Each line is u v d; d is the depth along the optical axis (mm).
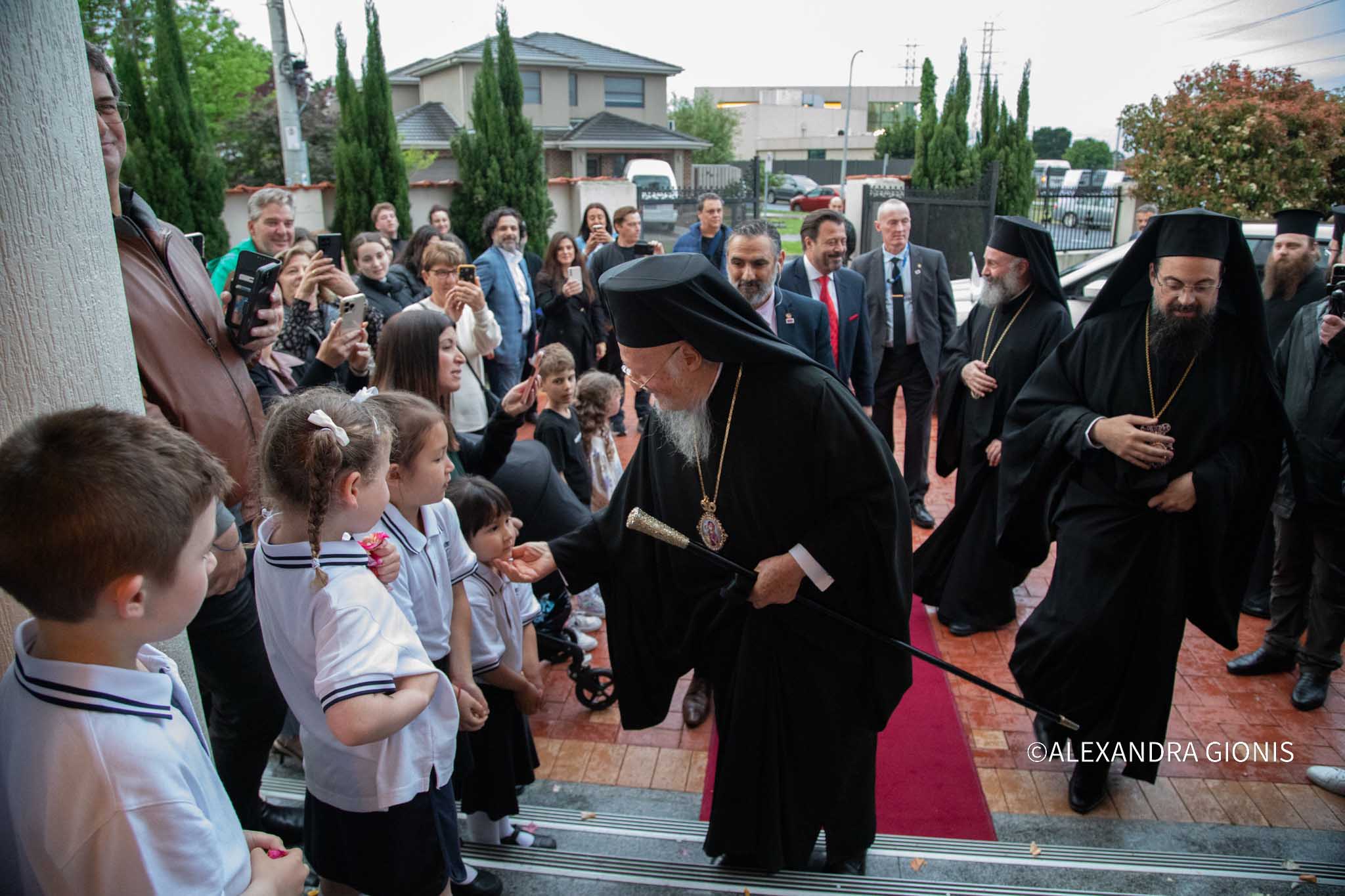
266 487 1743
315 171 17375
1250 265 2818
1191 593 3059
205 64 22812
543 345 6984
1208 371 2928
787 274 4832
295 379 3676
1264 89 9539
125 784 1155
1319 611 3545
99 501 1112
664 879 2590
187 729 1313
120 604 1163
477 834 2732
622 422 7449
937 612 4410
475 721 2266
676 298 2246
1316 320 3533
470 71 31578
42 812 1149
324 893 2057
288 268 4238
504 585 2648
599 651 4133
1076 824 2961
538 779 3229
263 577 1779
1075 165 50844
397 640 1686
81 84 1655
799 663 2496
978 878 2641
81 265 1642
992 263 4246
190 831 1201
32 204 1553
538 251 13266
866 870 2682
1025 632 3258
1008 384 4152
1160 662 2947
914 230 12906
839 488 2377
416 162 21125
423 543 2174
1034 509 3396
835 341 4758
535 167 13195
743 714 2502
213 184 10750
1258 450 3000
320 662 1641
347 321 2939
